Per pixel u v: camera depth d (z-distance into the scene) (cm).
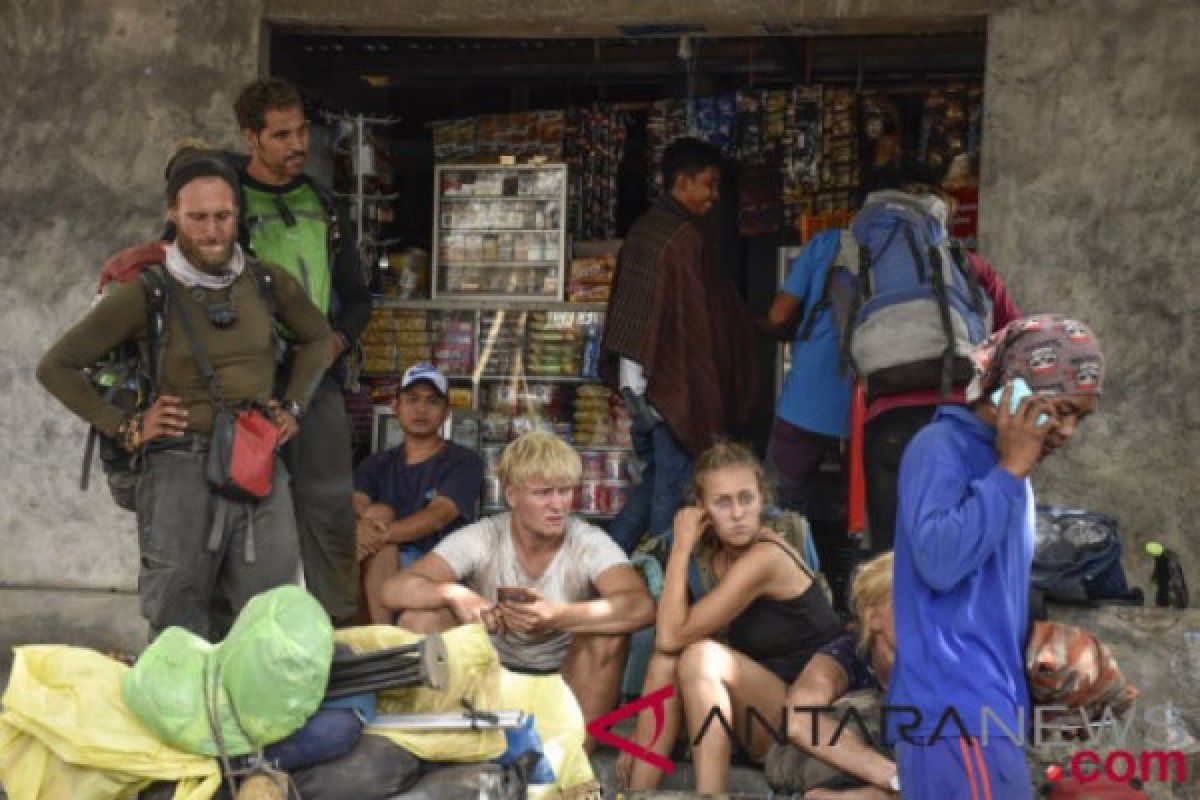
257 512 514
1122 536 646
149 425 495
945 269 598
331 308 571
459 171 830
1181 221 642
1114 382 648
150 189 725
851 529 648
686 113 868
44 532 732
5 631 711
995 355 383
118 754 414
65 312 731
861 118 845
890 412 595
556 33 714
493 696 459
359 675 426
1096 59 652
